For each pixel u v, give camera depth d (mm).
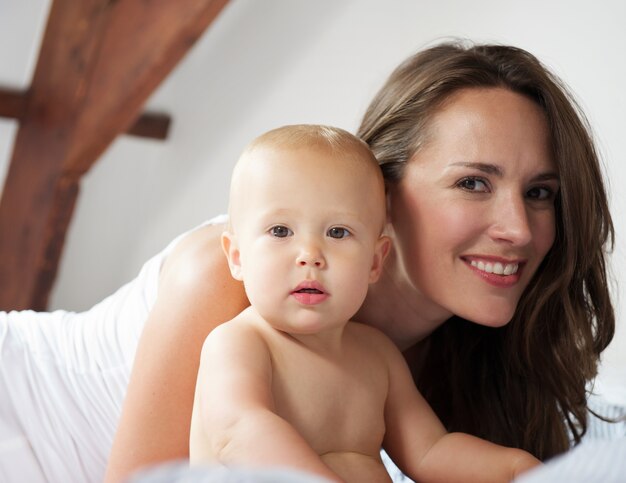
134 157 4762
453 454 1125
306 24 3770
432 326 1349
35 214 4043
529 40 2842
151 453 1235
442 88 1251
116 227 4836
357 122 3500
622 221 2496
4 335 1623
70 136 3799
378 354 1179
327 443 1074
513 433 1435
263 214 1058
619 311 2459
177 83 4531
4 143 4344
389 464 1559
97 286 4910
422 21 3258
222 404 971
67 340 1589
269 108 3918
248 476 546
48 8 3844
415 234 1246
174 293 1265
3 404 1548
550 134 1260
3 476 1506
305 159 1067
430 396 1455
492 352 1438
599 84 2596
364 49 3496
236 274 1126
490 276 1227
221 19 4277
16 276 4164
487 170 1212
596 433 1703
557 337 1404
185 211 4363
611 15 2572
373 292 1314
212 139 4230
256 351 1042
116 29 3547
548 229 1274
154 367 1241
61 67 3818
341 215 1056
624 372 2002
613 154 2537
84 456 1549
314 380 1074
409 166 1254
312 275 1034
